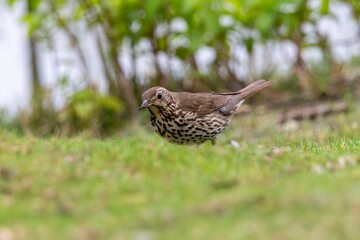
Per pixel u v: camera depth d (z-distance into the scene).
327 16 17.98
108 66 18.20
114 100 17.09
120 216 8.20
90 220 8.12
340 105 16.88
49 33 17.94
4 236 7.74
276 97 18.20
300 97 17.97
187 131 11.92
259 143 12.58
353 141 12.28
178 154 10.17
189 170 9.64
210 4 16.70
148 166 9.73
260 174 9.46
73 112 16.92
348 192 8.30
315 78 18.08
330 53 18.50
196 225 7.72
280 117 16.83
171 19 17.45
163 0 16.42
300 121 16.53
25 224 8.05
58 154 10.16
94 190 8.92
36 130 17.23
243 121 16.69
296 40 18.16
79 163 9.84
